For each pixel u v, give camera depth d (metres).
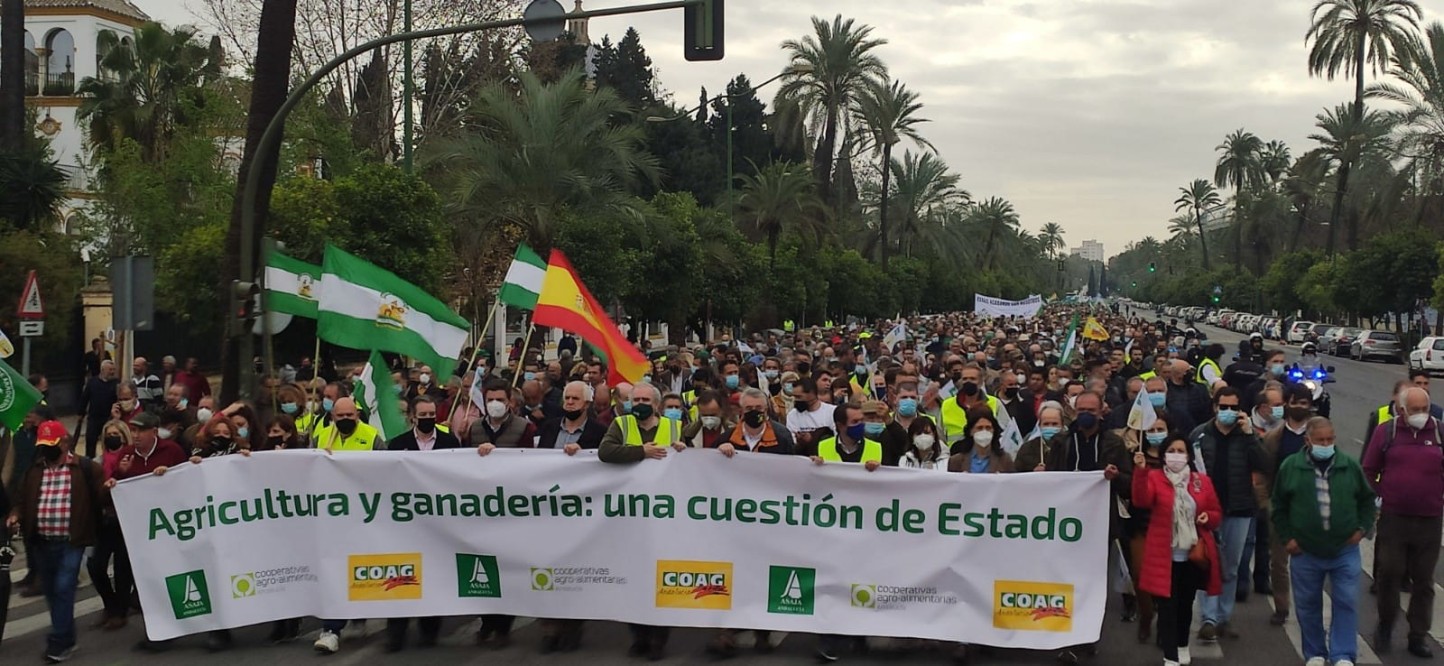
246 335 13.09
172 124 37.06
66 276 22.41
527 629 9.14
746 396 8.57
